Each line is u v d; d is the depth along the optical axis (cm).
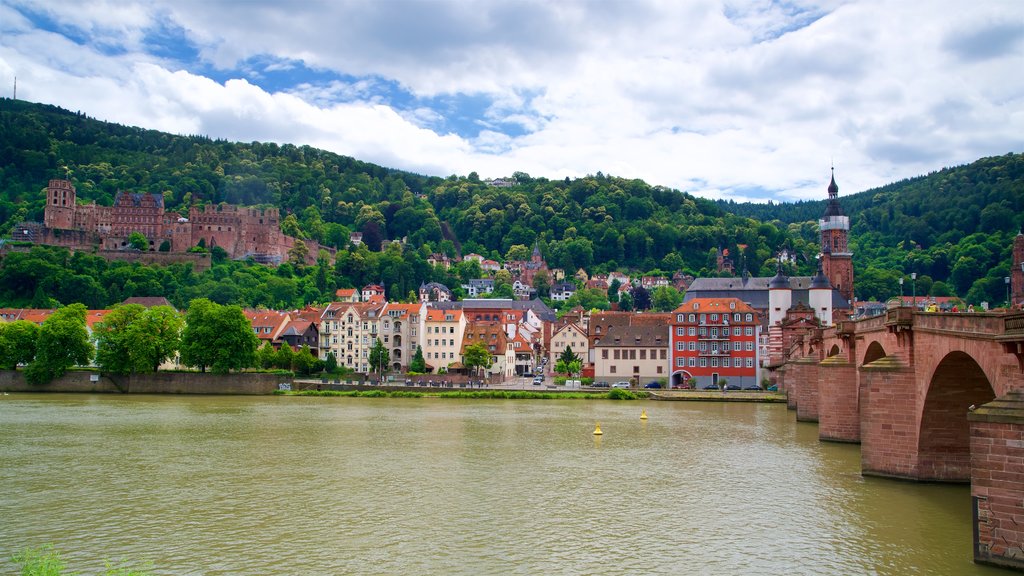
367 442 9506
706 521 5756
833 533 5412
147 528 5509
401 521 5731
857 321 9531
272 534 5375
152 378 16725
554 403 15350
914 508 6041
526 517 5869
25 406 13612
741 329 18375
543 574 4581
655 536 5372
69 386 16700
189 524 5619
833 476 7388
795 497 6506
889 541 5216
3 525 5578
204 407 13812
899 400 6919
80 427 10744
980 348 4981
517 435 10244
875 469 7156
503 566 4728
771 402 15812
